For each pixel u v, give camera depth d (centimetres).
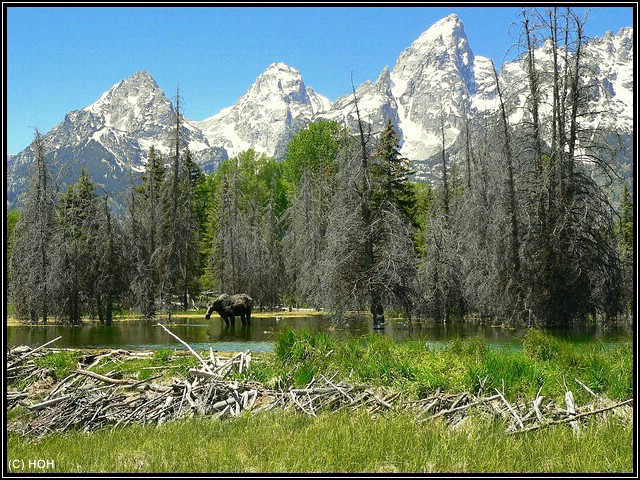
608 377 1309
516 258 3262
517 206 3297
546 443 912
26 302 3750
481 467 818
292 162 8888
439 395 1227
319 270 3497
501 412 1097
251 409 1212
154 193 5925
